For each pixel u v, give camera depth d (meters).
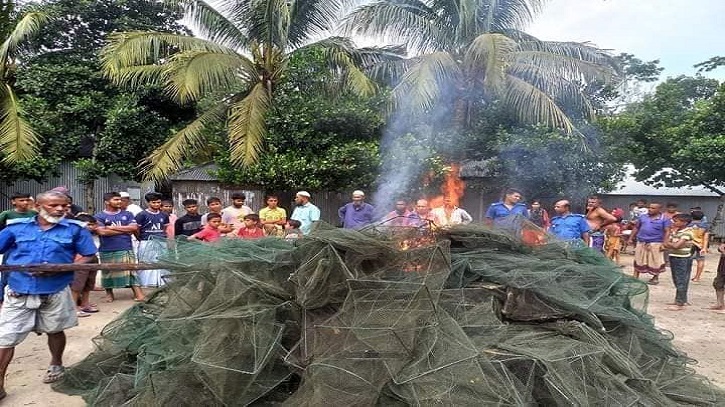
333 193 15.07
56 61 17.98
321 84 14.04
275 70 13.70
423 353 3.10
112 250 7.60
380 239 3.92
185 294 3.91
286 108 13.46
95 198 19.19
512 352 3.22
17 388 4.51
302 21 13.82
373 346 3.12
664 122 18.86
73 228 4.61
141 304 4.78
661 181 20.20
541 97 12.44
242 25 13.53
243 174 13.20
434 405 2.85
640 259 10.28
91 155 18.69
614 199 23.27
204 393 3.35
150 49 12.80
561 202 8.03
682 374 4.08
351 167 12.98
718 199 22.16
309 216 8.65
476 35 13.30
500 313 3.84
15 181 17.25
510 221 5.11
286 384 3.43
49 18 16.27
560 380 3.00
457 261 4.02
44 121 16.44
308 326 3.43
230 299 3.53
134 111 16.97
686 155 17.38
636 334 4.18
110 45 12.77
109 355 4.58
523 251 4.58
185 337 3.60
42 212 4.50
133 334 4.49
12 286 4.30
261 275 3.82
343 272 3.50
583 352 3.29
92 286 7.16
